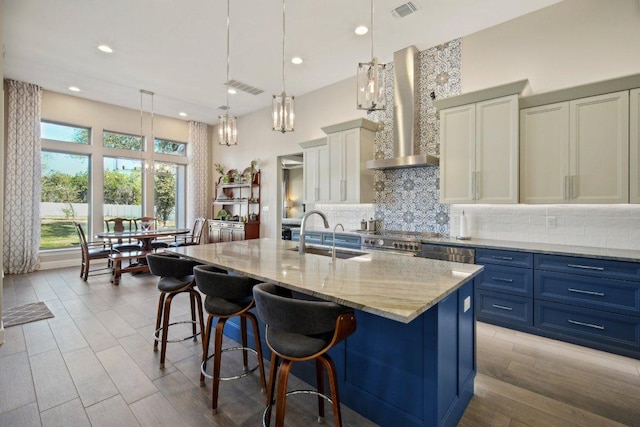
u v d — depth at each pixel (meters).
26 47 3.99
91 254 4.84
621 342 2.45
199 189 7.55
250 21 3.41
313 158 5.11
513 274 2.97
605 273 2.50
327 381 2.00
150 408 1.87
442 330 1.57
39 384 2.10
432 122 4.03
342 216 5.11
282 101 2.65
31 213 5.27
